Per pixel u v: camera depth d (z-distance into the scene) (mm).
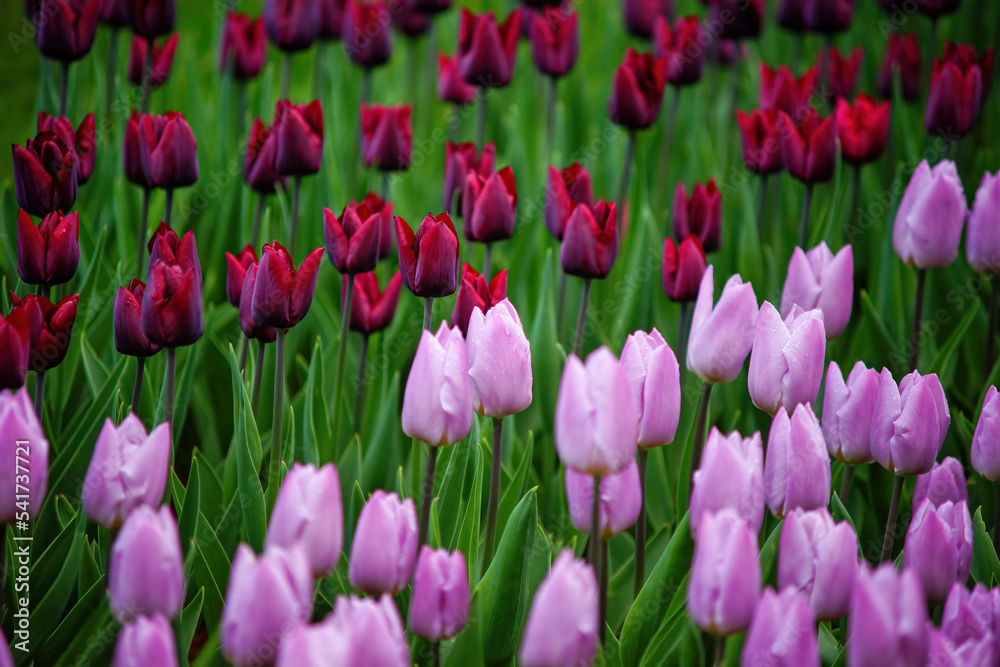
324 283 2521
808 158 2451
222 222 2521
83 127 2346
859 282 2586
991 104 3207
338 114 3246
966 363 2498
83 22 2455
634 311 2463
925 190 2318
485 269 2375
